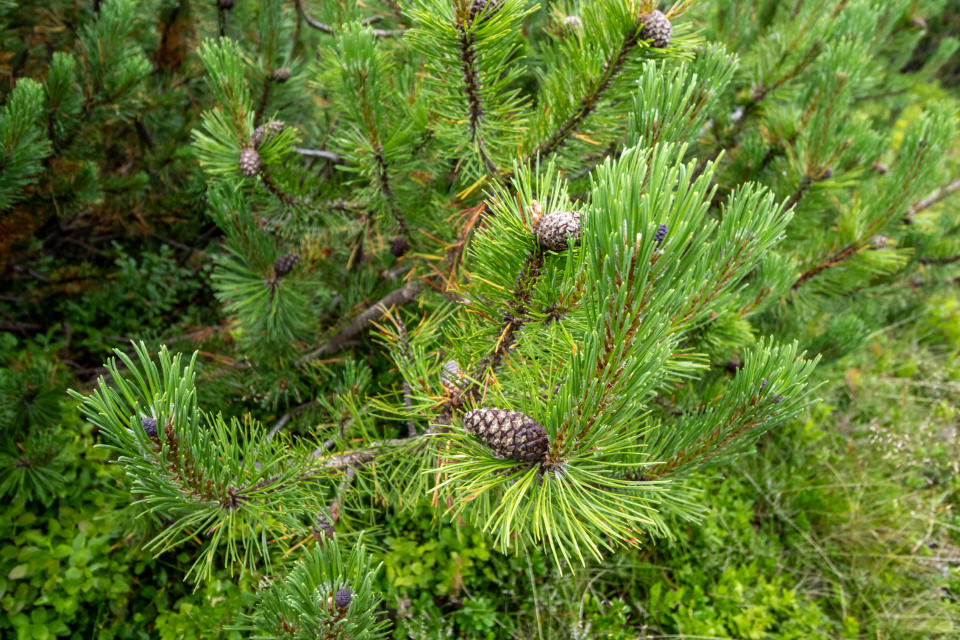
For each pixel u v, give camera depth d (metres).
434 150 0.66
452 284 0.59
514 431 0.38
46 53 0.97
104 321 1.16
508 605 0.94
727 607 1.02
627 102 0.56
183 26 1.09
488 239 0.44
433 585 0.91
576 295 0.43
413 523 0.96
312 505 0.54
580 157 0.62
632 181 0.32
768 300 0.71
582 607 0.94
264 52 0.89
